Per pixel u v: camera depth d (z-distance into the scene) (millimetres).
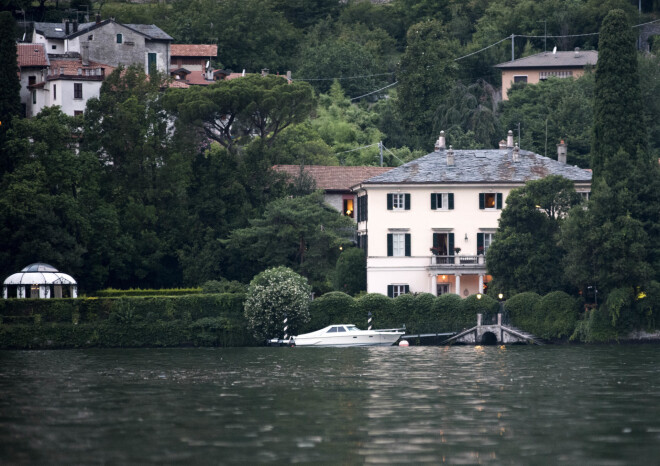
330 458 145375
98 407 188250
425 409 184000
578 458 145250
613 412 180125
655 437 158500
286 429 165375
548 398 197000
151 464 142500
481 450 149875
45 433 163000
